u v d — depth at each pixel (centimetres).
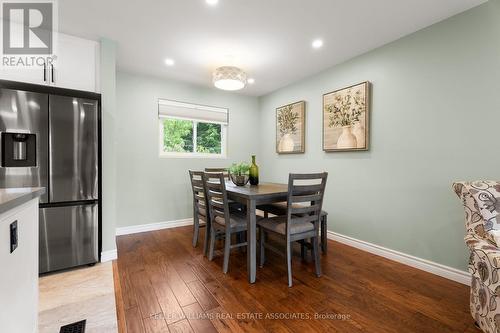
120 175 334
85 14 206
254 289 193
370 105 272
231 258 255
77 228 223
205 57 291
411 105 235
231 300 177
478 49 193
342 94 298
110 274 216
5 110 192
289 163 391
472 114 196
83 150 224
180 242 303
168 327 148
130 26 225
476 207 151
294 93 380
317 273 214
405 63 240
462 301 176
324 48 267
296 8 198
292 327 148
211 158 410
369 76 273
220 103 419
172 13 205
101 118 243
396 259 247
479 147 193
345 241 300
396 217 248
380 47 262
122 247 284
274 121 423
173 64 312
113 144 250
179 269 227
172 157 373
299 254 267
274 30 231
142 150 350
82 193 225
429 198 223
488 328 130
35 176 203
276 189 244
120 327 148
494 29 185
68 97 218
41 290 190
